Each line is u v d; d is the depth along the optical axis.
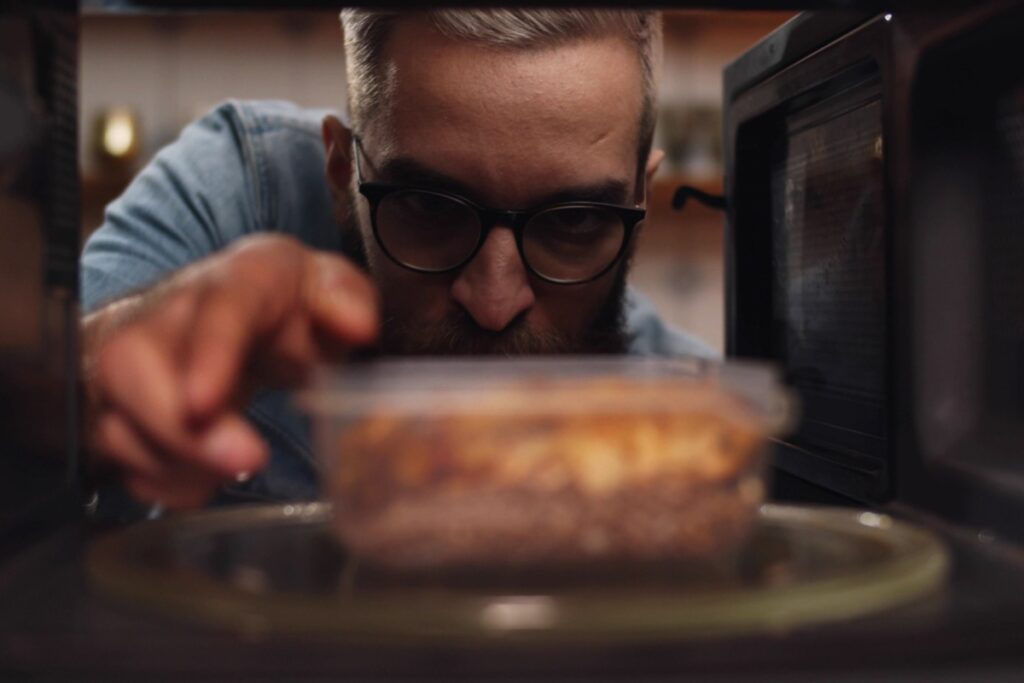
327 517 0.54
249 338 0.53
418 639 0.35
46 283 0.54
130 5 0.59
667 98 2.68
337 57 2.67
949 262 0.58
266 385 0.60
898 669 0.34
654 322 1.64
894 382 0.62
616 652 0.33
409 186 1.03
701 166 2.58
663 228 2.74
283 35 2.66
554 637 0.35
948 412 0.58
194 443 0.50
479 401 0.41
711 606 0.35
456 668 0.33
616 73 1.02
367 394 0.42
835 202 0.78
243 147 1.39
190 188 1.36
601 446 0.41
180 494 0.54
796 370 0.86
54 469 0.54
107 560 0.43
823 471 0.74
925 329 0.59
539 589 0.39
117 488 1.08
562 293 1.09
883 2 0.59
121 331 0.53
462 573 0.41
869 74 0.70
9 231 0.50
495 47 0.97
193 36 2.66
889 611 0.38
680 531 0.42
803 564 0.44
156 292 0.59
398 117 1.01
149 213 1.36
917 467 0.59
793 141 0.87
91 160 2.57
